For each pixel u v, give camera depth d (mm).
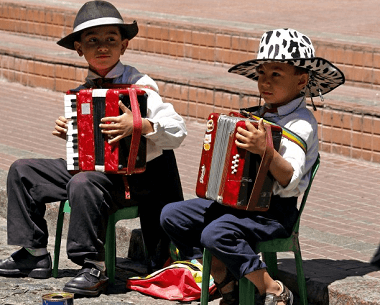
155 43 11438
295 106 4645
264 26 11039
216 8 13156
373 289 4633
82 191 4848
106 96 4816
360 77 9391
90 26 5035
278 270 5016
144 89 5074
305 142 4555
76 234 4887
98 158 4887
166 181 5281
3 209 6992
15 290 5102
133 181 5055
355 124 7988
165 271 5016
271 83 4609
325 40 9695
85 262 4957
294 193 4555
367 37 10172
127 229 5902
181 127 5062
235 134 4336
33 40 12820
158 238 5340
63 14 12531
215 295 5055
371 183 7176
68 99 4891
